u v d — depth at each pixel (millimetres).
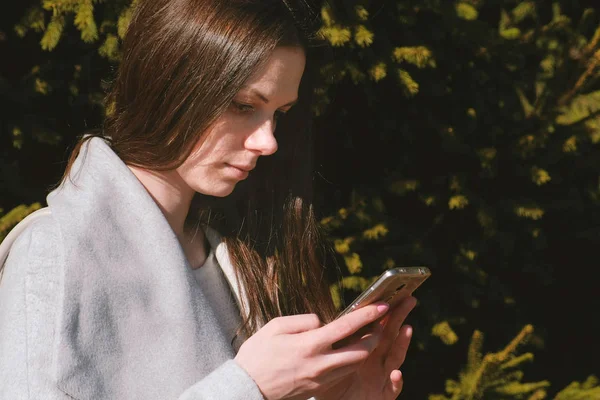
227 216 1418
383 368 1322
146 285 1135
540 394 2545
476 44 2543
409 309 1250
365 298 1105
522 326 2848
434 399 2682
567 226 2873
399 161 2627
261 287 1394
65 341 1040
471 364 2572
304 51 1184
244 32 1129
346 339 1172
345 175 2625
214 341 1161
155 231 1162
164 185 1240
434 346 2752
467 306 2764
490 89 2639
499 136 2650
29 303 1061
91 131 1273
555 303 3021
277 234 1454
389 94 2529
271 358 1063
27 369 1032
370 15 2428
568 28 2725
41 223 1122
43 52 2238
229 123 1165
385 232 2480
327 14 2170
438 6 2434
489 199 2686
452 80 2604
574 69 2688
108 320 1091
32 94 2184
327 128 2561
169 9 1166
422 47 2369
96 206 1143
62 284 1065
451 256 2699
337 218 2469
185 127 1156
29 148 2264
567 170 2760
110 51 2156
